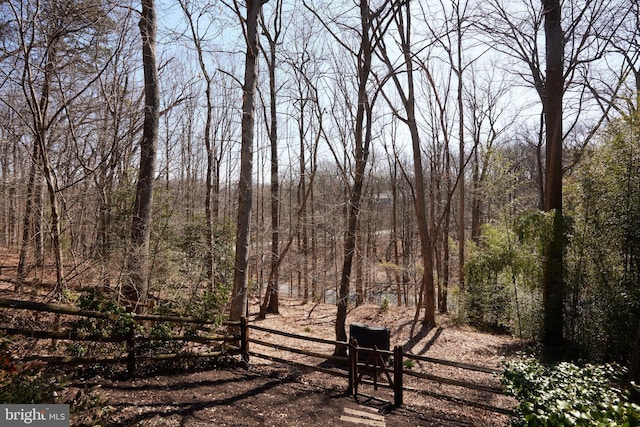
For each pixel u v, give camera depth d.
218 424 4.22
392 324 12.91
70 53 7.22
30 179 7.34
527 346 10.16
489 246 13.11
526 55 13.09
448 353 9.81
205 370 5.94
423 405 5.77
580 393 3.33
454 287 14.95
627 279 7.61
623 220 7.61
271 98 15.05
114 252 7.12
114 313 5.05
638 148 7.54
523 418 3.31
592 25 10.92
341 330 8.13
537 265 10.27
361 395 5.91
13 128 7.11
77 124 7.69
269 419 4.57
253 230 17.66
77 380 4.66
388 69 11.49
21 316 6.05
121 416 3.96
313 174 15.74
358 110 9.01
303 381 6.25
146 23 7.56
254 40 8.20
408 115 12.55
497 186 16.33
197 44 9.61
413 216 29.56
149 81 7.62
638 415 2.72
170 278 8.61
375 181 28.36
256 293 18.05
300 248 22.31
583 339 8.55
